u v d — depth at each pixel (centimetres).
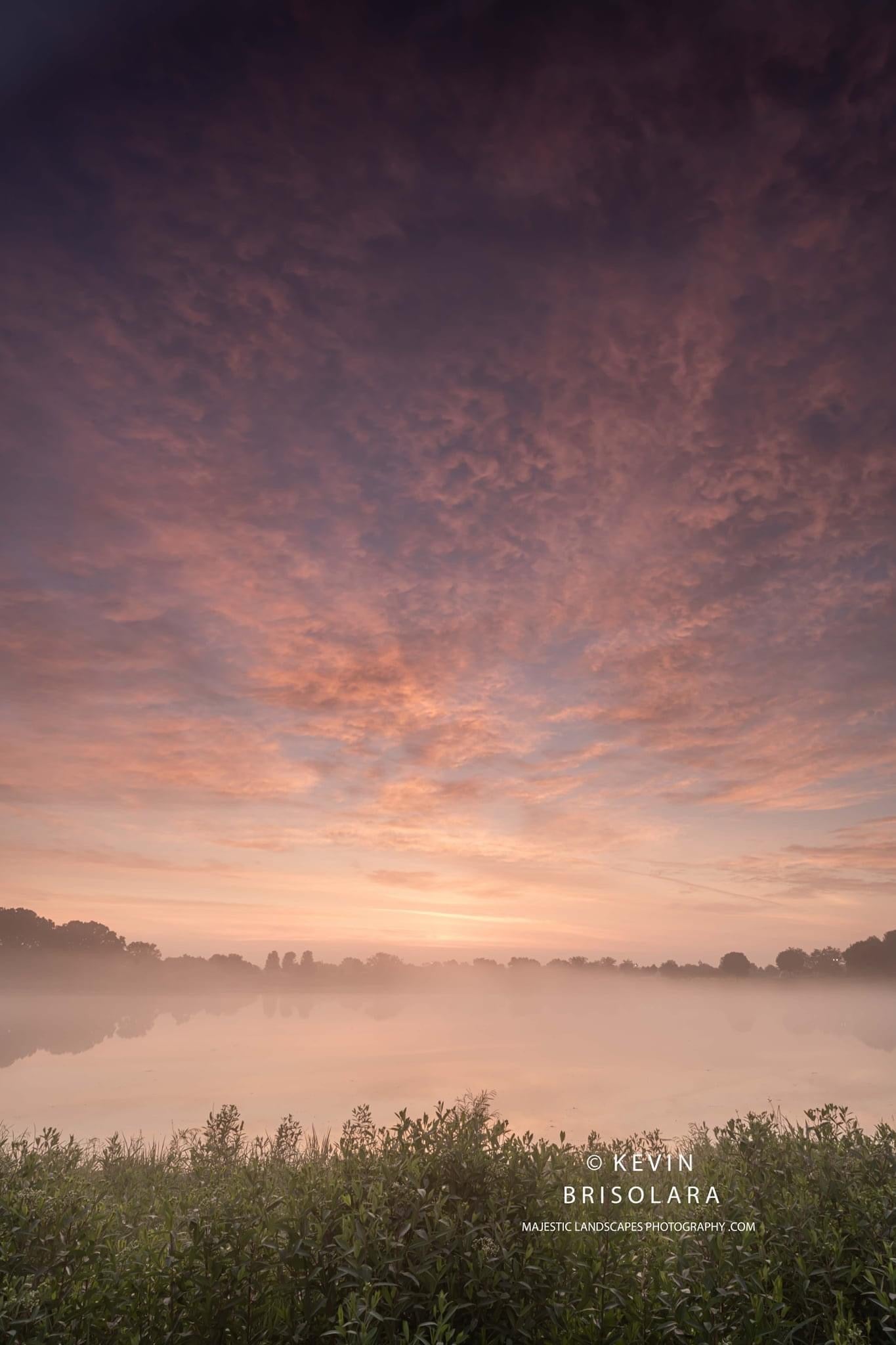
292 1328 373
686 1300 386
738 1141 659
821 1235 459
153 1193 712
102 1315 389
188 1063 2898
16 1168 540
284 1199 467
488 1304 377
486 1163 484
